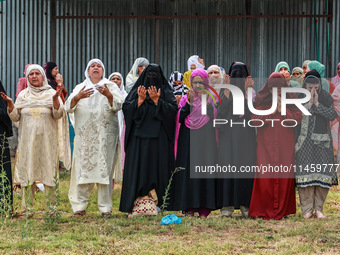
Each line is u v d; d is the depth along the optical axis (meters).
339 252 6.02
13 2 12.23
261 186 7.49
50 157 7.72
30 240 6.29
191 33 12.19
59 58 12.27
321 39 12.16
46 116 7.73
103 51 12.28
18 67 12.29
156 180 7.55
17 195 8.99
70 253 5.94
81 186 7.70
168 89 7.89
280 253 5.93
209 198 7.48
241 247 6.22
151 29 12.26
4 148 7.68
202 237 6.54
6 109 7.75
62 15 12.29
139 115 7.58
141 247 6.12
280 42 12.18
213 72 8.12
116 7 12.29
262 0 12.14
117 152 8.07
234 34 12.15
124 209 7.52
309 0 12.12
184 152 7.61
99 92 7.79
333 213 8.05
